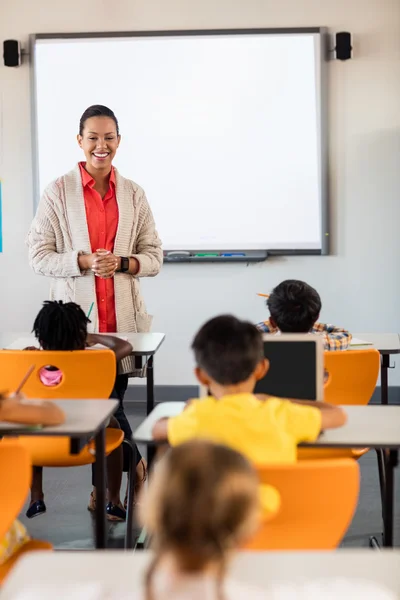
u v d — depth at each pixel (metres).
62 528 3.13
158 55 4.95
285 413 1.82
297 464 1.50
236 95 4.97
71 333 2.77
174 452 0.90
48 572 1.10
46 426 2.05
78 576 1.09
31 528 3.13
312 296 2.79
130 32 4.93
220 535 0.84
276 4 4.89
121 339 3.00
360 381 2.74
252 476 0.89
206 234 5.06
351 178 4.98
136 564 1.13
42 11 4.95
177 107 4.99
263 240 5.05
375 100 4.92
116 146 3.55
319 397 2.12
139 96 4.99
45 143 5.01
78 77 4.98
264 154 4.99
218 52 4.94
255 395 1.97
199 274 5.12
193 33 4.92
